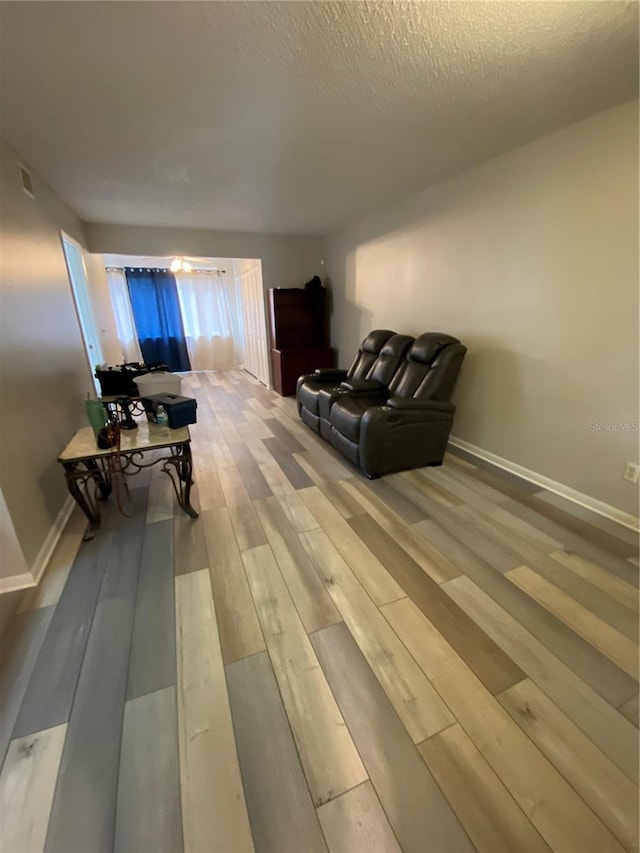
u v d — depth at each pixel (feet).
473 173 8.87
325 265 17.39
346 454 9.66
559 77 5.33
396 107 6.09
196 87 5.47
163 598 5.19
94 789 3.13
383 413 8.47
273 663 4.23
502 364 8.95
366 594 5.22
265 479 8.80
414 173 9.18
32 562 5.57
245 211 12.52
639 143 5.92
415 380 9.85
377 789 3.13
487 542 6.35
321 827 2.92
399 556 6.01
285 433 12.06
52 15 4.03
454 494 8.01
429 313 11.18
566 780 3.17
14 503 5.37
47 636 4.58
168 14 4.07
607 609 4.92
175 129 6.75
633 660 4.22
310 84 5.43
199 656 4.32
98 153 7.66
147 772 3.24
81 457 6.11
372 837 2.86
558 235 7.30
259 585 5.41
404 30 4.37
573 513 7.23
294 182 9.71
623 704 3.76
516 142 7.49
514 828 2.89
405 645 4.44
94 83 5.33
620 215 6.31
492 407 9.40
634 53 4.84
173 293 22.22
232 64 4.97
